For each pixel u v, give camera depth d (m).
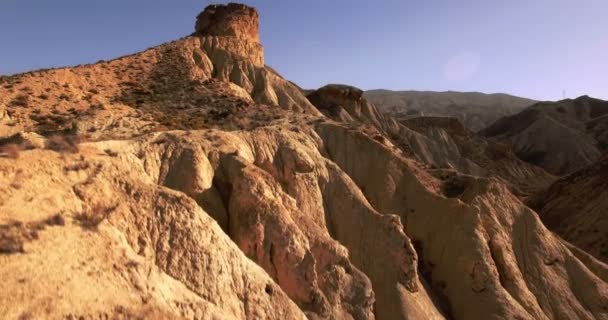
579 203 63.62
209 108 46.59
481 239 34.69
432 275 35.00
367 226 32.78
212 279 20.62
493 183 39.75
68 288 15.37
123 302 16.19
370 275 31.19
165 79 52.16
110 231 18.75
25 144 22.59
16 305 14.09
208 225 22.03
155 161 28.39
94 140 28.86
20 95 42.41
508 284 34.50
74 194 19.45
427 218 36.78
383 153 39.59
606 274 38.44
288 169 34.00
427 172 43.41
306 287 25.73
